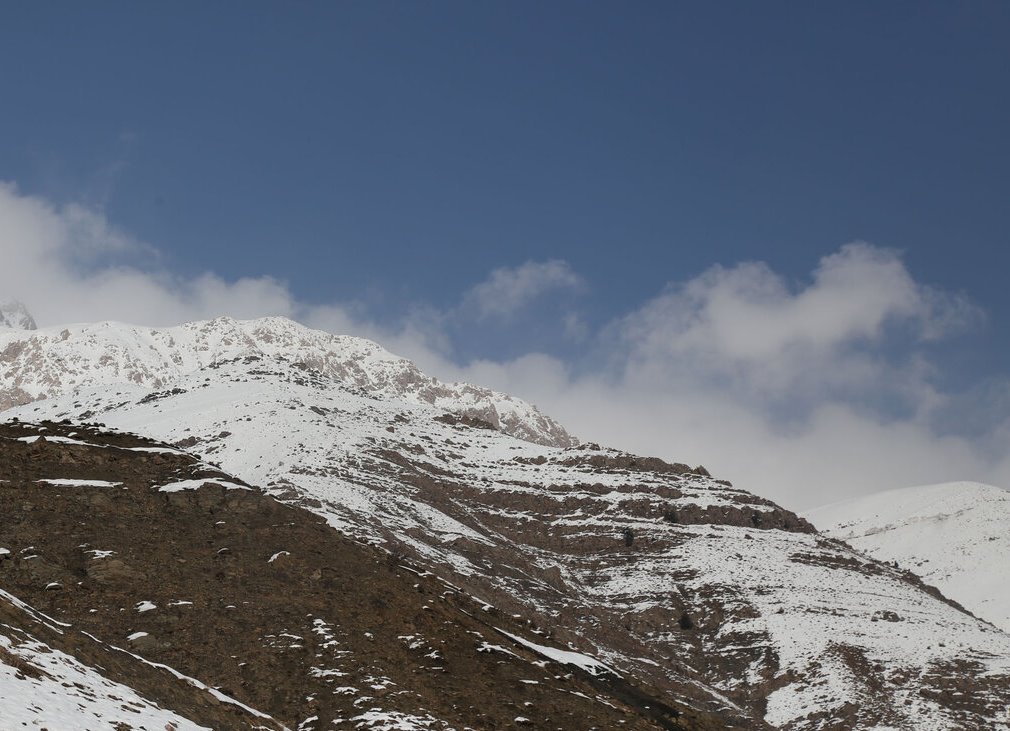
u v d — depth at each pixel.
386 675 48.00
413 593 56.22
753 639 136.12
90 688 36.00
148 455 61.31
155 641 46.41
